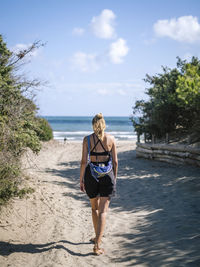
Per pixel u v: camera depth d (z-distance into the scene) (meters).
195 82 10.76
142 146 13.22
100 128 3.58
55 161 13.68
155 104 13.83
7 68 4.94
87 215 5.12
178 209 5.06
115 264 3.15
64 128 72.50
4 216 4.30
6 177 4.17
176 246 3.48
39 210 5.02
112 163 3.70
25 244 3.60
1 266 2.92
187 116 13.50
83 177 3.69
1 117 4.21
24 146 4.69
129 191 6.97
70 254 3.39
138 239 3.89
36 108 5.46
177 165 9.98
